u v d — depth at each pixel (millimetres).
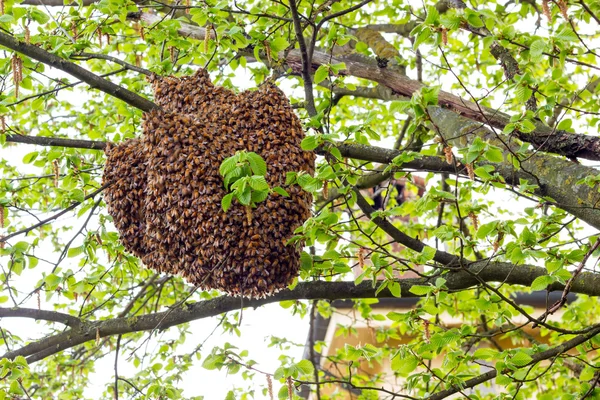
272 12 6980
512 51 6160
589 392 4969
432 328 6586
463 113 5898
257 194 3936
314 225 4367
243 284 4316
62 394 7867
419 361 5086
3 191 5996
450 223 8992
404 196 10328
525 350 4965
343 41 5613
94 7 6062
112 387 8250
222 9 5543
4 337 6453
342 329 8031
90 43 5617
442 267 4871
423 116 3959
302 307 6871
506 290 9438
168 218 4258
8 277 5812
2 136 5223
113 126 7215
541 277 4504
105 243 6016
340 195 6203
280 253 4355
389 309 10602
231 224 4211
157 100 4812
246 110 4562
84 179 5816
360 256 4754
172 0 7215
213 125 4461
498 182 4828
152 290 8680
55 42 5297
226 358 5281
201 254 4293
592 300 8281
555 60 5164
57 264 5754
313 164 4676
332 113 9469
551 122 6391
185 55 6156
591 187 4809
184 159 4270
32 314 6082
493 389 9766
